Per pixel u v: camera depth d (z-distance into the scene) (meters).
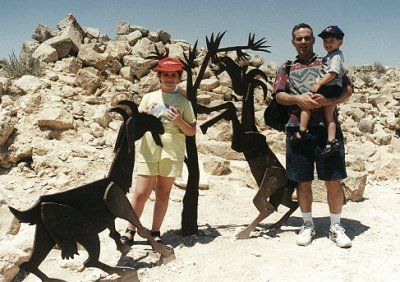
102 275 4.25
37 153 7.03
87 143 7.71
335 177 4.86
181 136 4.75
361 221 5.84
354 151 9.39
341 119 12.25
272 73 13.71
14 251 4.18
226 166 7.88
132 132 4.27
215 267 4.44
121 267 4.08
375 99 14.77
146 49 12.35
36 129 7.58
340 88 4.73
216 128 9.52
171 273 4.35
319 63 4.83
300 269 4.39
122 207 4.21
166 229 5.50
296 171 4.96
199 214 6.11
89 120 8.41
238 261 4.53
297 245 4.99
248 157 5.40
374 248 4.88
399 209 6.48
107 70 10.98
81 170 6.79
